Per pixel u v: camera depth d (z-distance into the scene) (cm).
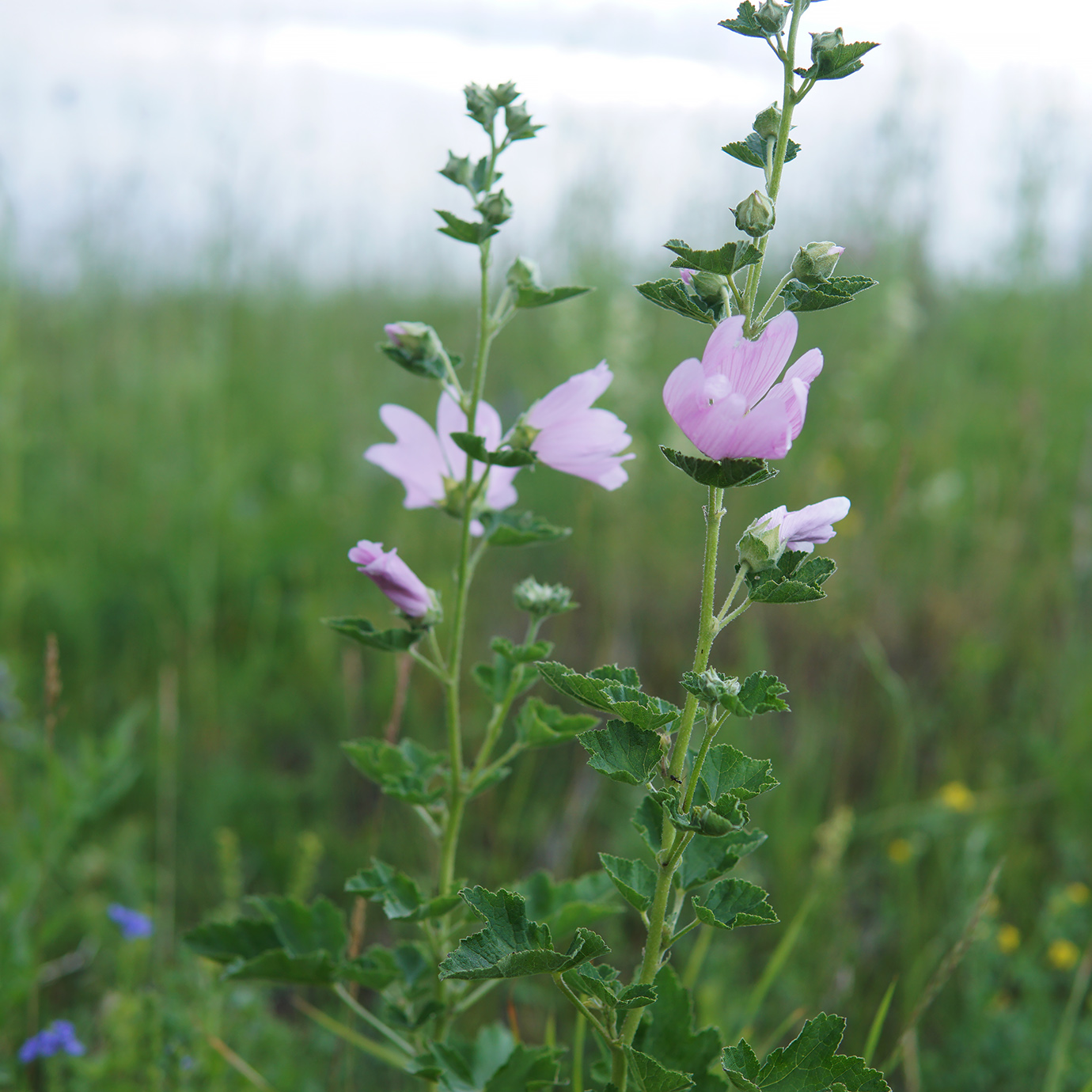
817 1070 138
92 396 564
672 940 145
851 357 541
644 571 461
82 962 273
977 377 596
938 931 300
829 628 421
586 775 341
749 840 151
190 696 398
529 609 192
